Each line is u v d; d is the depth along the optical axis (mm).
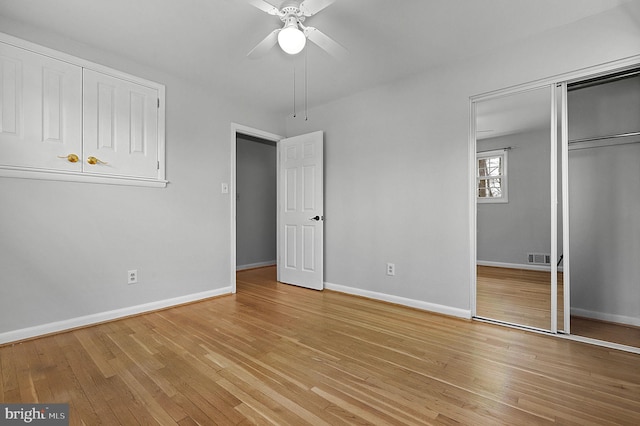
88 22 2234
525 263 3318
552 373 1791
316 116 3990
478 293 3262
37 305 2311
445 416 1408
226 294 3576
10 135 2188
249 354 2041
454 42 2500
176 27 2297
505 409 1459
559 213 2424
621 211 2436
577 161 2572
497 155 3477
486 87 2641
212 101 3469
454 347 2152
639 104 2336
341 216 3705
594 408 1465
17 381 1696
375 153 3393
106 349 2107
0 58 2150
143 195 2895
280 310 2992
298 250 4043
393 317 2789
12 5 2033
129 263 2795
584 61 2201
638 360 1944
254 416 1410
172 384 1674
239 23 2244
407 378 1741
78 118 2492
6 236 2186
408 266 3115
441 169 2898
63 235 2434
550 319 2629
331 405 1493
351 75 3102
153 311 2938
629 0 1998
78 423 1356
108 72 2654
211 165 3449
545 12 2121
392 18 2184
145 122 2895
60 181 2420
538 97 2672
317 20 2211
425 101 3010
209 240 3422
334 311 2963
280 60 2809
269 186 5793
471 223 2725
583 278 2594
